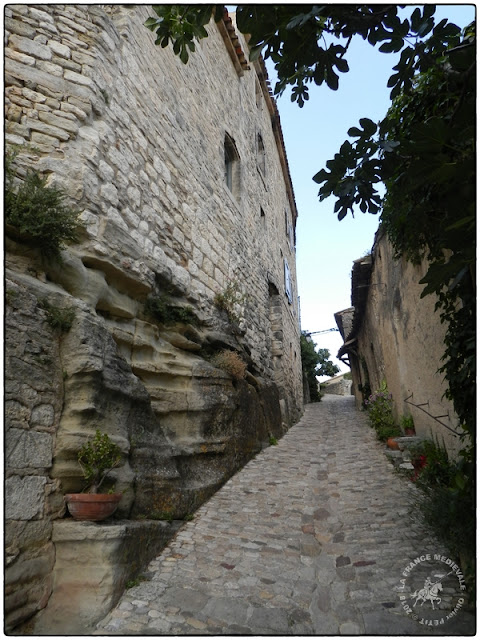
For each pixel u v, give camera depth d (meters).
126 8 5.42
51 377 3.21
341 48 2.52
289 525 4.41
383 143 2.50
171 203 5.88
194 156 6.96
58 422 3.20
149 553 3.55
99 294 4.05
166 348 5.33
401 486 5.19
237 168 9.82
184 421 5.24
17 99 3.86
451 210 2.59
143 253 4.90
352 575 3.39
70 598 2.81
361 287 9.68
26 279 3.26
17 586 2.61
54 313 3.33
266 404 8.64
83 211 3.90
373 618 2.82
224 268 7.69
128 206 4.77
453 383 3.63
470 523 2.94
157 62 6.06
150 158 5.45
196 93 7.53
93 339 3.51
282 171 17.39
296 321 17.19
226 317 7.31
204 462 5.41
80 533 2.94
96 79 4.48
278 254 13.58
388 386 8.52
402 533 3.98
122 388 3.76
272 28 2.52
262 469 6.36
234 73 10.48
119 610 2.87
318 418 13.52
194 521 4.38
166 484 4.19
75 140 4.12
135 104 5.25
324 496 5.24
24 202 3.30
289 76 2.62
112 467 3.31
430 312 4.95
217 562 3.61
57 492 3.07
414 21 2.35
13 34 4.01
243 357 7.50
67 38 4.37
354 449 7.64
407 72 2.50
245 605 3.02
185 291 5.89
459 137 2.20
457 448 4.38
